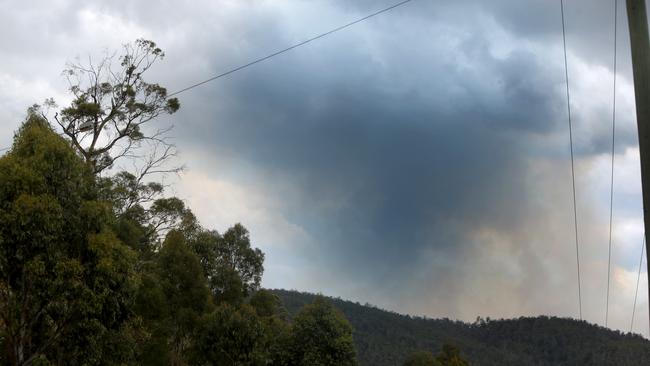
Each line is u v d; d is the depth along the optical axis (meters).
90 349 17.25
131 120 39.69
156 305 30.95
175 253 36.22
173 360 36.16
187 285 35.75
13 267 15.75
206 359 34.91
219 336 34.91
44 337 16.92
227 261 47.78
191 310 34.97
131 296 18.02
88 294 16.52
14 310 16.09
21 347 16.19
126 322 18.83
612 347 160.12
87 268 16.84
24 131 18.20
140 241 38.44
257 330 36.34
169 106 40.91
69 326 16.83
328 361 39.59
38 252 15.99
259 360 35.75
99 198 19.50
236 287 42.88
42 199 16.06
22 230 15.59
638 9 10.77
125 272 17.61
